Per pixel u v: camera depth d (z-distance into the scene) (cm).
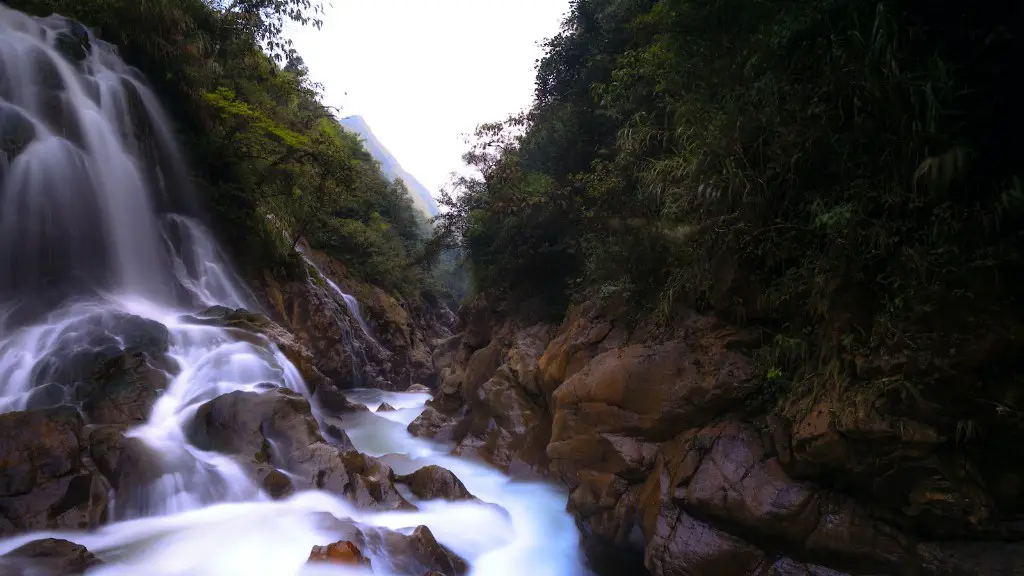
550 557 755
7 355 857
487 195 1514
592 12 1438
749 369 584
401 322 2955
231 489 693
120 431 712
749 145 558
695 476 548
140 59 1587
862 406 426
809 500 479
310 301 1931
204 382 926
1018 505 389
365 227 3222
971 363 374
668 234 676
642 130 866
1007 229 365
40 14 1392
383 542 607
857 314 450
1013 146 371
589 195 1063
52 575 487
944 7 376
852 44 419
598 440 696
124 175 1337
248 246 1734
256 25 1930
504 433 1092
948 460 400
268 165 1889
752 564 501
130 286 1273
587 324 891
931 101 365
